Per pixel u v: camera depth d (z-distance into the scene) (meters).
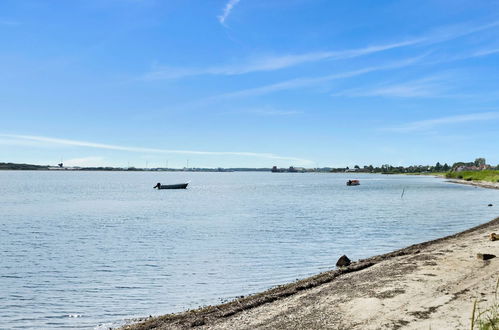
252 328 12.78
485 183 152.75
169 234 39.56
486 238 27.59
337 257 27.25
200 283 21.05
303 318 13.30
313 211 62.78
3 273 24.02
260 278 21.83
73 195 111.38
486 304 13.14
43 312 16.88
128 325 14.95
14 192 122.81
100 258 28.23
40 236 39.25
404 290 15.48
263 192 127.12
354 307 13.94
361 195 105.44
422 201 82.25
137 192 130.12
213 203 83.12
